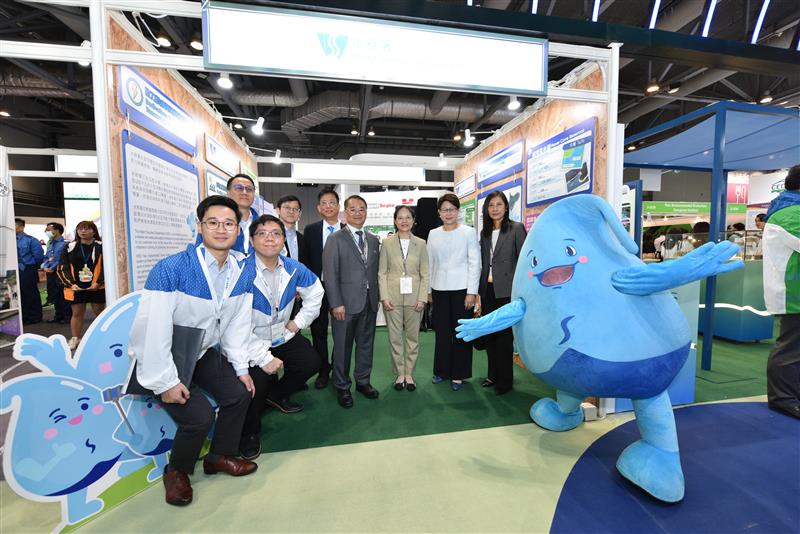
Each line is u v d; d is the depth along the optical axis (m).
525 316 1.56
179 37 4.30
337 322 2.35
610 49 2.05
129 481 1.53
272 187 11.56
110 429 1.46
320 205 2.79
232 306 1.60
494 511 1.41
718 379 2.76
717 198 2.94
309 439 1.97
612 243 1.46
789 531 1.28
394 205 5.66
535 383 2.77
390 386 2.74
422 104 6.35
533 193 3.32
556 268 1.46
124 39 1.90
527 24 1.84
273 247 1.83
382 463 1.74
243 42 1.57
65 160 4.92
